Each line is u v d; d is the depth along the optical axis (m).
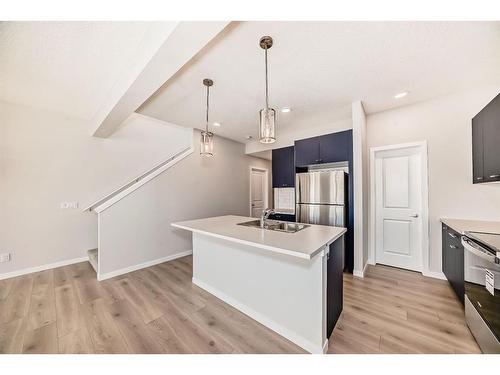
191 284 2.62
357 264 2.85
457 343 1.55
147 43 1.67
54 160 3.15
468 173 2.56
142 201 3.27
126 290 2.45
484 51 1.80
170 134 4.32
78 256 3.36
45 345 1.56
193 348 1.54
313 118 3.56
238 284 2.08
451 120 2.66
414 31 1.58
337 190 3.09
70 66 2.09
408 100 2.82
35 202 2.99
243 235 1.81
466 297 1.74
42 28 1.58
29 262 2.94
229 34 1.61
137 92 2.12
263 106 3.05
